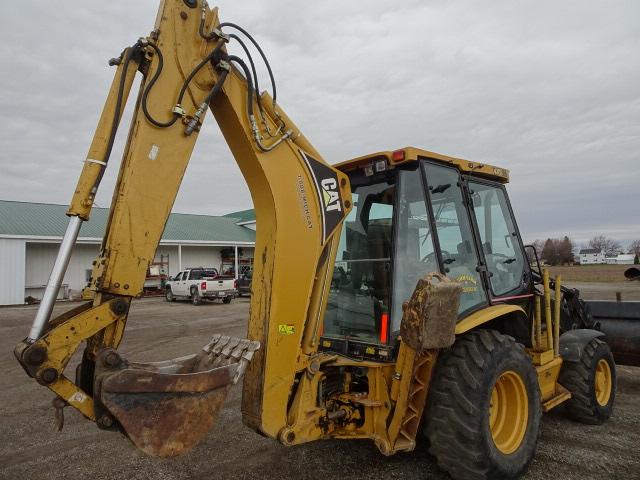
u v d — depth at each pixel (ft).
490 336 11.81
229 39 9.66
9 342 35.81
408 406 10.82
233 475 12.16
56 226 82.79
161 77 8.97
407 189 12.37
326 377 11.60
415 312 10.12
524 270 15.55
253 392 10.16
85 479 12.23
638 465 12.48
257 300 10.41
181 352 30.27
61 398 7.84
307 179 10.95
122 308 8.31
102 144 8.45
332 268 11.54
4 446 14.65
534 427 12.23
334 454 13.32
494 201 15.26
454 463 10.84
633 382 21.45
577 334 16.43
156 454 8.09
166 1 9.14
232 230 109.29
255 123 10.05
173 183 9.03
